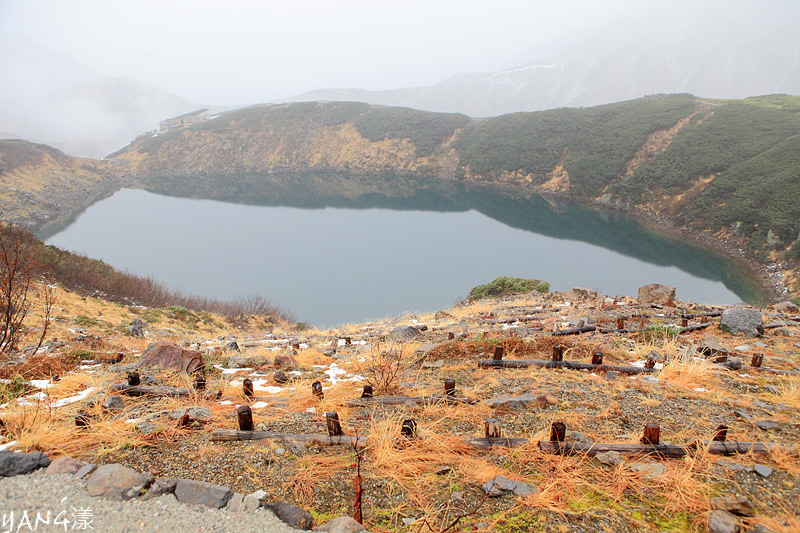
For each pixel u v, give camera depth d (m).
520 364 6.47
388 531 2.83
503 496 3.28
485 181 122.56
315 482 3.39
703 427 4.49
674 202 78.38
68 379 5.37
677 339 8.02
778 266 52.03
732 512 3.13
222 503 2.99
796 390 5.46
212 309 30.72
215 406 4.82
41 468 3.28
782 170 65.25
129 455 3.66
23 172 107.75
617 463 3.72
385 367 6.37
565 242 77.75
